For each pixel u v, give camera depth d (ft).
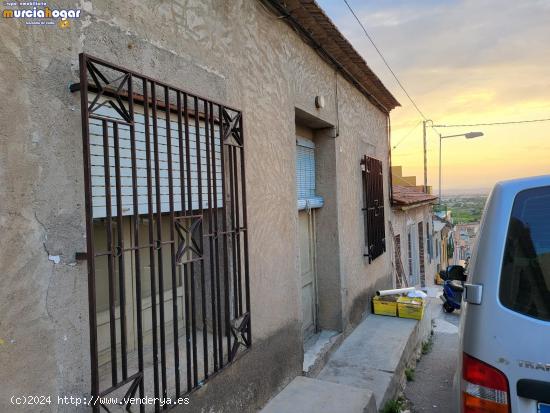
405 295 24.35
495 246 6.78
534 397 5.89
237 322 10.70
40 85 6.11
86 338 6.67
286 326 13.33
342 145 19.48
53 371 6.17
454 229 89.04
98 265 8.35
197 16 9.61
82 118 6.23
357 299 20.85
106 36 7.20
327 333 18.24
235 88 11.01
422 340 22.36
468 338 6.59
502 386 6.10
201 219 8.92
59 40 6.40
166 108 7.86
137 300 7.14
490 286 6.56
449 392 16.44
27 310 5.87
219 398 9.64
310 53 16.07
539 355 5.96
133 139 7.06
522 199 6.95
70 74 6.54
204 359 8.96
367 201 22.66
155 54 8.30
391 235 29.50
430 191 61.62
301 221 17.37
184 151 9.30
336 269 18.43
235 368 10.40
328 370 15.58
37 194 6.04
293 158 14.38
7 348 5.63
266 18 12.76
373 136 25.70
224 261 9.84
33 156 6.00
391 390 14.73
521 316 6.23
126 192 7.79
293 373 13.62
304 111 15.38
